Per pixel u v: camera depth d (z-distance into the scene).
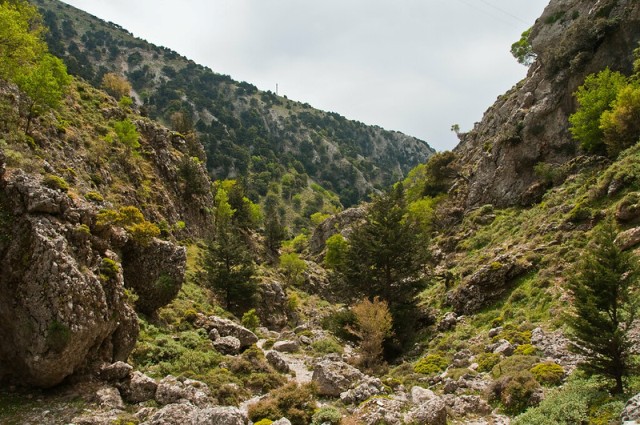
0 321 17.12
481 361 23.02
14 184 18.34
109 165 52.09
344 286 41.53
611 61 48.31
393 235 38.12
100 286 18.69
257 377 22.56
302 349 33.81
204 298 43.03
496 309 31.88
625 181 32.75
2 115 34.09
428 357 27.34
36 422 15.43
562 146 49.94
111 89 114.00
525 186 51.72
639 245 25.50
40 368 16.36
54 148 41.47
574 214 34.28
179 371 22.11
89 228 20.83
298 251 103.56
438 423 16.06
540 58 63.03
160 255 27.86
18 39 35.97
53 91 39.75
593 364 15.16
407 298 38.06
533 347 22.61
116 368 18.80
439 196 67.62
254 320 41.38
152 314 28.14
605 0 52.38
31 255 17.08
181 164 68.81
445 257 49.78
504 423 16.20
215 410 14.60
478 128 78.75
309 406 18.59
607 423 12.86
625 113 38.31
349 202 199.75
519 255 35.12
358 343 33.97
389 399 18.70
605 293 14.81
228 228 75.31
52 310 16.53
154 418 15.23
